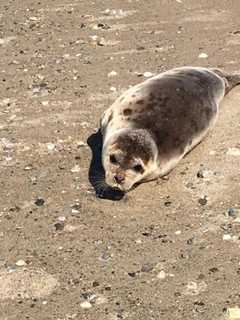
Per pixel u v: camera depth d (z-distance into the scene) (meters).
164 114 2.41
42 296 1.91
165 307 1.85
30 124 2.79
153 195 2.32
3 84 3.13
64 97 2.99
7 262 2.04
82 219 2.22
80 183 2.39
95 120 2.79
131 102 2.46
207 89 2.63
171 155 2.36
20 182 2.41
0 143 2.65
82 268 2.01
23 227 2.19
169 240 2.11
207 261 2.01
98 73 3.20
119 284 1.94
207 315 1.82
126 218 2.22
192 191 2.34
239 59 3.30
